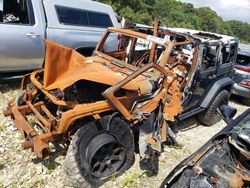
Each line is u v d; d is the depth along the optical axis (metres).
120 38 5.63
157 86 4.44
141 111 4.05
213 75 5.61
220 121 6.47
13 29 5.63
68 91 4.01
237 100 8.70
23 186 3.69
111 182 3.90
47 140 3.54
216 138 3.49
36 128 4.21
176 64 5.31
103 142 3.63
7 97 5.85
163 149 4.93
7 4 5.75
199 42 4.95
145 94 4.24
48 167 4.02
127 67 4.64
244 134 3.16
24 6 5.89
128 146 4.00
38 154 3.37
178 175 3.02
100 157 3.77
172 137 4.86
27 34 5.81
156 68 4.11
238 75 7.86
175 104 4.66
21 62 5.94
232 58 6.38
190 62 5.24
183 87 4.99
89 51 7.11
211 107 5.82
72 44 6.59
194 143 5.43
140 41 5.34
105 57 5.02
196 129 6.00
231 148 3.31
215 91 5.67
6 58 5.67
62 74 4.08
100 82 3.93
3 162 4.04
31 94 4.32
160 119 4.30
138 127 4.25
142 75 4.48
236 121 3.78
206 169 2.99
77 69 4.24
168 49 4.47
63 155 4.28
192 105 5.43
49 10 6.21
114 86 3.73
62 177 3.89
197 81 5.11
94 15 7.08
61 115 3.58
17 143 4.45
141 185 4.00
